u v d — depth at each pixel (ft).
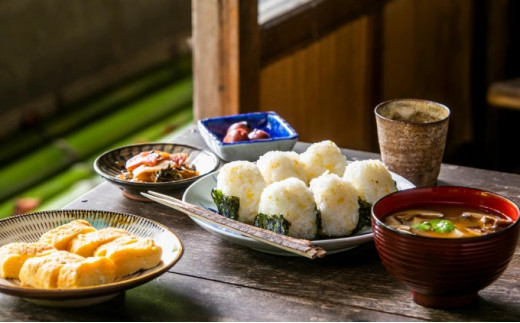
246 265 3.88
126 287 3.51
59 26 11.01
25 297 3.48
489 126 9.84
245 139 4.69
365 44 7.83
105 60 11.91
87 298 3.52
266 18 6.70
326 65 7.34
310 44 7.09
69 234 3.73
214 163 4.46
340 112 7.72
